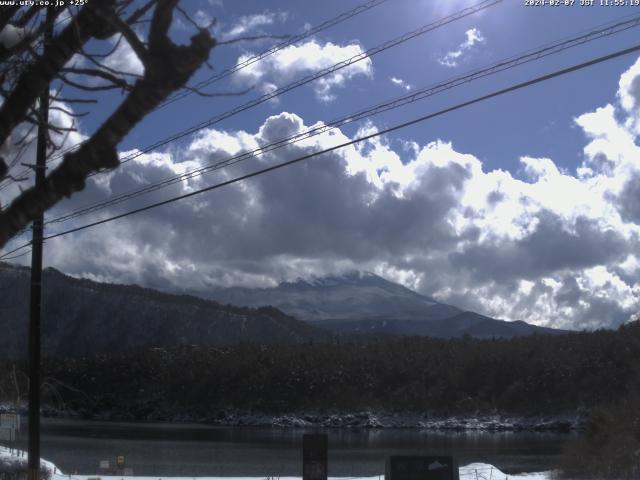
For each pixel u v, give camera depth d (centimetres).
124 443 9019
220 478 3378
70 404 15712
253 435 11156
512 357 14338
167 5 398
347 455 7831
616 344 13475
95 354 18875
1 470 2911
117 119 414
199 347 18625
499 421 13088
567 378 13275
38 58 492
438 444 9519
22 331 17362
